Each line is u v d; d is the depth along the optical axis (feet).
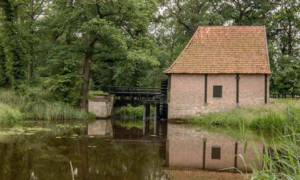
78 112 83.15
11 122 70.33
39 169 36.14
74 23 83.56
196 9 122.62
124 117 100.83
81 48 85.61
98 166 38.09
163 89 93.81
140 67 117.08
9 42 87.92
